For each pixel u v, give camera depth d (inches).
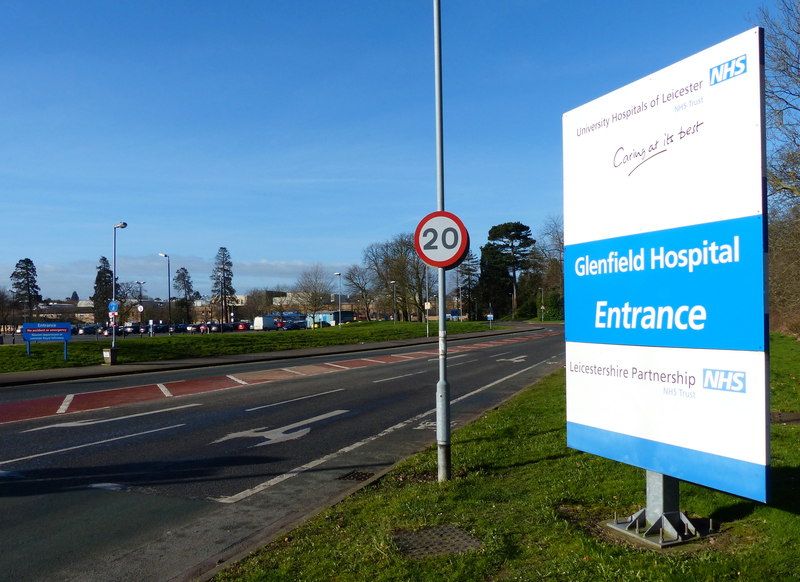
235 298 4345.5
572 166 209.5
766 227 148.9
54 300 5871.1
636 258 184.5
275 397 590.9
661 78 175.9
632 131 185.6
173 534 221.1
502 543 180.1
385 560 173.2
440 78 277.4
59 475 304.7
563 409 438.0
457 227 263.9
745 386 152.9
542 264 3836.1
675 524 182.1
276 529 223.8
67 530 225.1
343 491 275.1
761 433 148.8
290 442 382.9
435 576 161.2
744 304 153.2
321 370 897.5
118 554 202.2
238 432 415.5
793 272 828.6
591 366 202.4
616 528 186.7
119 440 389.7
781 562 154.3
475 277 4308.6
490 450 315.9
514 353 1218.0
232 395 610.2
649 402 180.5
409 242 3474.4
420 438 391.5
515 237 4143.7
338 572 169.5
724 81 158.4
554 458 288.0
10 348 1167.6
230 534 221.1
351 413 492.1
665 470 175.5
